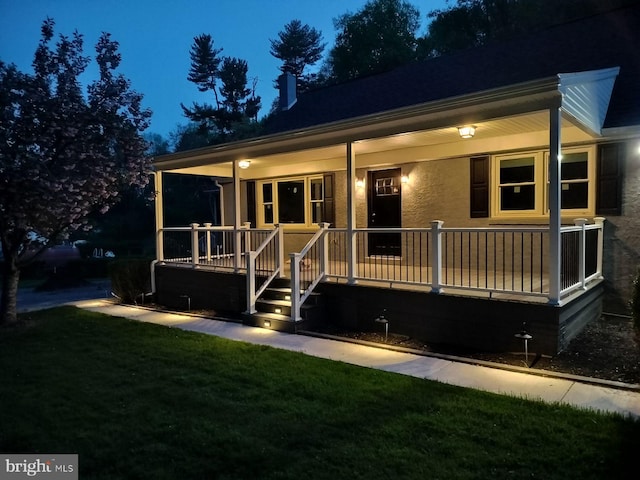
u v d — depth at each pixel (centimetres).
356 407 454
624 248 797
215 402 478
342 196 1162
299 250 1275
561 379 529
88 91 915
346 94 1396
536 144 850
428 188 1009
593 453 354
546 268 853
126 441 399
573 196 848
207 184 3825
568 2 2139
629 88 858
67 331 829
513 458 351
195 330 823
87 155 875
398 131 761
